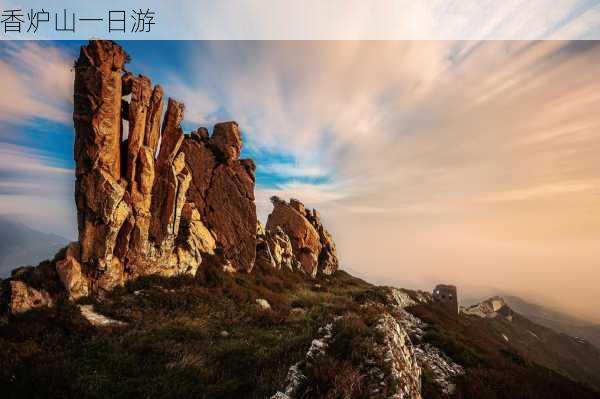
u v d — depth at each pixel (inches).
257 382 347.9
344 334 390.9
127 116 922.7
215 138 1400.1
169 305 758.5
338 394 284.7
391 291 1498.5
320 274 1996.8
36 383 373.1
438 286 2321.6
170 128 1031.6
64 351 481.7
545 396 566.3
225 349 519.8
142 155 908.6
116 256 819.4
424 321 1071.0
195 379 402.6
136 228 870.4
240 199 1337.4
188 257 1024.9
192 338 579.2
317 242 2044.8
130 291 801.6
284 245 1785.2
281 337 605.9
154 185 976.3
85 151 796.6
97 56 813.2
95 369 424.8
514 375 636.1
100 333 554.6
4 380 382.9
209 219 1300.4
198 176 1332.4
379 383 316.5
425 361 636.1
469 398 508.1
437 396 472.4
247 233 1310.3
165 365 446.6
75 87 810.2
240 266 1273.4
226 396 354.3
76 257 759.1
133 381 394.0
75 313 615.5
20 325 542.9
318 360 338.6
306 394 296.5
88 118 799.7
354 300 1315.2
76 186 800.9
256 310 836.6
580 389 666.8
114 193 781.9
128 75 907.4
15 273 720.3
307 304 1082.7
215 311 781.9
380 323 427.2
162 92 986.7
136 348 496.4
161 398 356.2
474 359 685.9
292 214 2058.3
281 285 1314.0
